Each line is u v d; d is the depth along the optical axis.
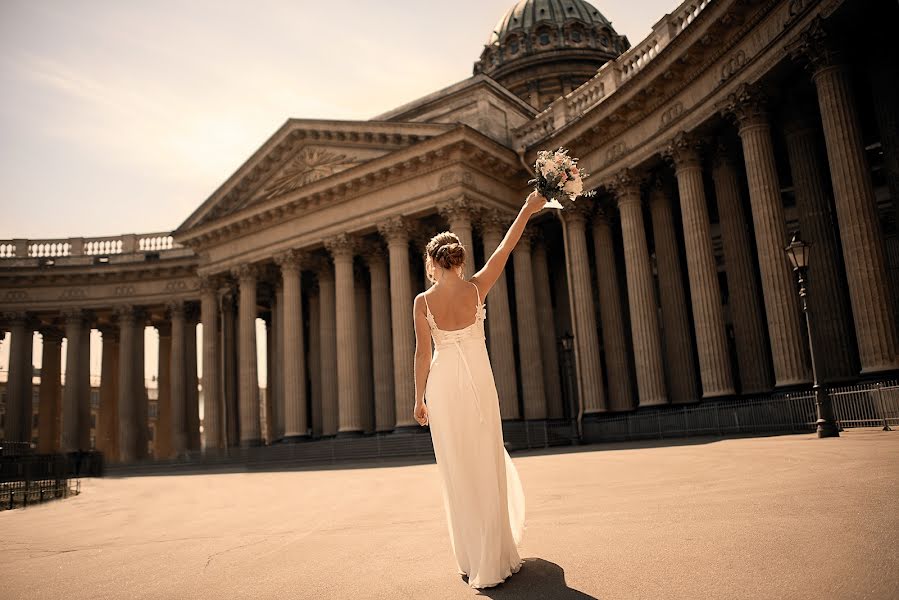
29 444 31.14
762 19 20.80
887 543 3.92
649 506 6.49
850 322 21.44
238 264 38.69
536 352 31.97
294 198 35.34
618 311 30.80
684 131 24.55
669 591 3.40
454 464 4.07
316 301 42.09
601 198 31.00
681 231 32.22
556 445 28.84
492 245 31.75
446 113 34.34
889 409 15.15
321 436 38.16
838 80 18.48
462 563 4.07
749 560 3.85
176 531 8.22
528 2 58.84
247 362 37.69
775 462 9.86
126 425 46.22
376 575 4.48
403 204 32.31
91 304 48.28
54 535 8.62
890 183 19.02
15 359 47.47
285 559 5.45
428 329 4.37
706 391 23.53
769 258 20.89
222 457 38.44
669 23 26.36
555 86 54.38
